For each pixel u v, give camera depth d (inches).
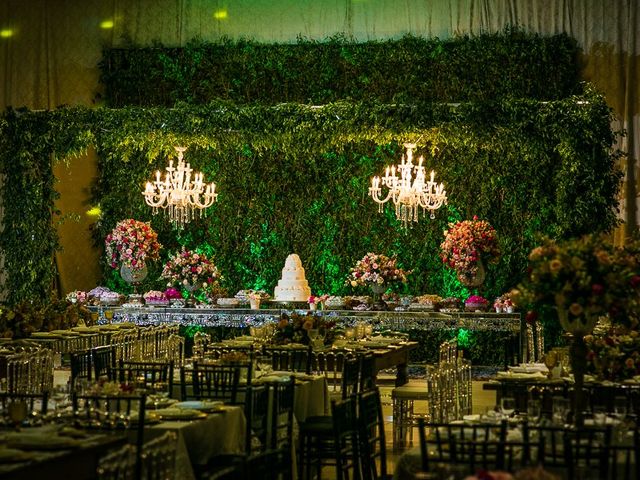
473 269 562.6
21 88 669.9
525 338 534.6
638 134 617.3
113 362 337.7
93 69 679.1
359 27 660.7
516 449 218.4
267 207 663.1
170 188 629.6
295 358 381.4
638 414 267.7
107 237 609.3
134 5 677.9
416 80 650.8
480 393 502.0
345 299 567.8
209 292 607.8
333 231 655.1
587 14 628.7
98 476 161.5
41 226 597.0
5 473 171.0
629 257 248.2
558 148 556.1
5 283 606.2
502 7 641.6
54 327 479.8
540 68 633.6
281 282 591.5
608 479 207.6
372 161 651.5
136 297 592.1
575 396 247.0
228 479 188.4
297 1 666.2
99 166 681.0
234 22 673.6
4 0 668.1
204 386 330.6
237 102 669.9
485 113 555.5
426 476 178.7
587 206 551.8
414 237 644.1
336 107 567.8
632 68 620.4
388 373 579.8
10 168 592.4
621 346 317.1
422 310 557.6
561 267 243.1
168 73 674.2
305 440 342.0
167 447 184.1
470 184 636.1
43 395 239.5
